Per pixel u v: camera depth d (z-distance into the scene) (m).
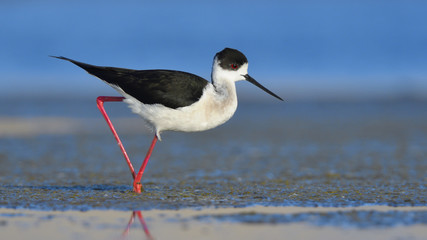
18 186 9.31
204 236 6.32
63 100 24.41
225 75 9.09
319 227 6.64
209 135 16.52
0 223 6.80
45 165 11.73
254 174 10.78
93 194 8.57
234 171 11.14
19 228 6.58
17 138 15.38
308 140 15.38
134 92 8.63
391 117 19.97
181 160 12.55
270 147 14.35
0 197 8.25
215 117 8.72
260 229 6.58
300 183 9.75
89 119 19.45
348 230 6.52
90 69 9.09
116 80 8.84
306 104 23.88
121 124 18.53
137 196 8.45
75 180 10.06
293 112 21.72
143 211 7.45
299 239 6.19
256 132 16.97
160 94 8.43
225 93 8.98
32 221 6.91
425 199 8.27
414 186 9.37
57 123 18.34
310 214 7.30
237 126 18.23
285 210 7.54
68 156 12.92
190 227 6.68
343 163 12.02
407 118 19.64
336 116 20.50
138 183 8.82
